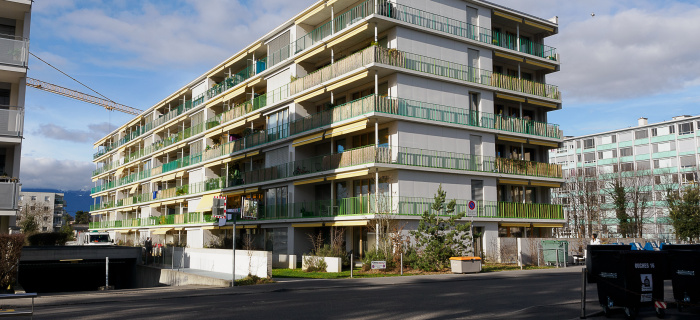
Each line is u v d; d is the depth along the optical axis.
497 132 35.44
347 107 32.41
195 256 29.31
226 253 25.75
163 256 32.75
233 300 14.68
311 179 35.06
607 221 74.38
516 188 37.84
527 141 37.59
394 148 30.97
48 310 13.09
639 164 81.00
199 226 50.00
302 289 17.56
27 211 113.62
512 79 37.16
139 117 71.50
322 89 34.84
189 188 53.31
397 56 31.19
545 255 29.80
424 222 26.06
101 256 32.91
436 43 33.41
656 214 74.62
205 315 11.53
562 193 80.75
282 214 38.06
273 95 40.53
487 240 33.59
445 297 14.24
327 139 34.78
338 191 35.44
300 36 38.34
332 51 34.41
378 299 13.99
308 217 34.75
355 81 32.62
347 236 33.28
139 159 68.56
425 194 31.53
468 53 35.19
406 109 31.34
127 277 36.16
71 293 19.36
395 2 32.06
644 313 11.04
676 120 77.38
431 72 32.69
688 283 10.82
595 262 10.83
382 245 27.28
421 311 11.69
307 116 36.28
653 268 10.44
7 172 24.77
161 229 56.97
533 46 40.06
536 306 12.11
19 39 25.86
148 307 13.32
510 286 17.22
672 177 76.38
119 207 73.44
